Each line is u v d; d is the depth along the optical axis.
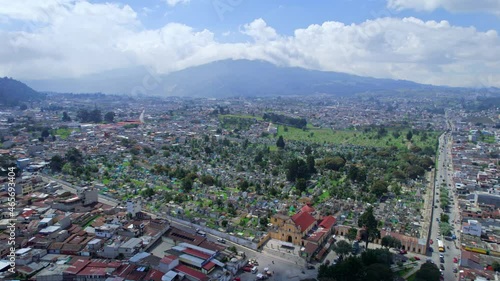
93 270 148.62
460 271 156.38
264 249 183.50
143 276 145.38
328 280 145.88
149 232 188.75
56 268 151.12
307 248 175.62
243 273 160.62
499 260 167.50
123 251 167.50
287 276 158.00
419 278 150.62
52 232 182.62
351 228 195.75
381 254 164.75
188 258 158.50
